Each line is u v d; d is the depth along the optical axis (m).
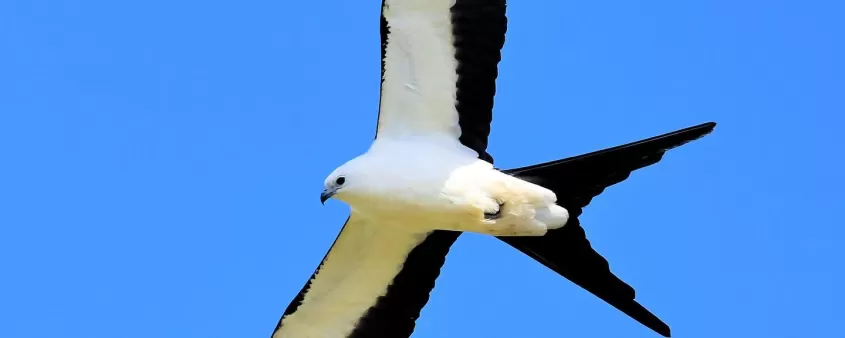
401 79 12.77
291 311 13.74
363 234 13.29
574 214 12.47
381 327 13.79
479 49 12.68
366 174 12.43
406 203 12.41
